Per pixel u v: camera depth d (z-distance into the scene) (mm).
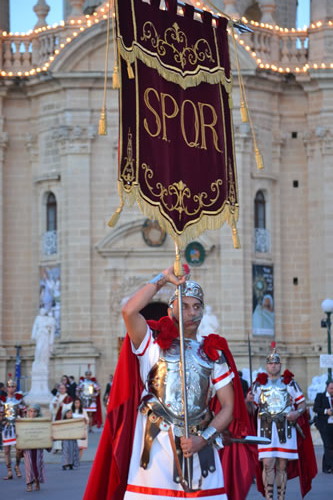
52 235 84000
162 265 82250
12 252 85125
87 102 82875
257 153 18328
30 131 85250
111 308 82125
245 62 82375
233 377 15773
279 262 84438
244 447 16297
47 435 37906
